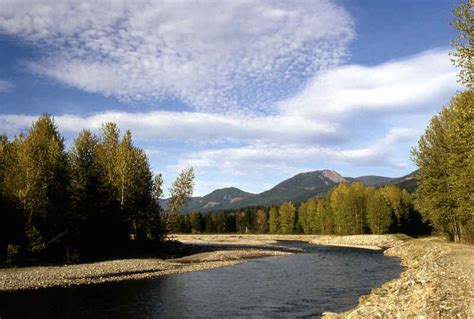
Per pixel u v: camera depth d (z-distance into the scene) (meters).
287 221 166.50
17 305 24.89
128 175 58.88
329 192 145.00
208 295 29.84
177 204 70.12
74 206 49.66
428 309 15.04
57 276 35.56
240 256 63.22
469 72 18.09
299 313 24.03
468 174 39.59
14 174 43.66
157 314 23.70
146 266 45.47
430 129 53.25
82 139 57.03
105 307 25.23
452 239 60.44
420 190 55.47
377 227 111.00
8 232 41.94
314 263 53.31
